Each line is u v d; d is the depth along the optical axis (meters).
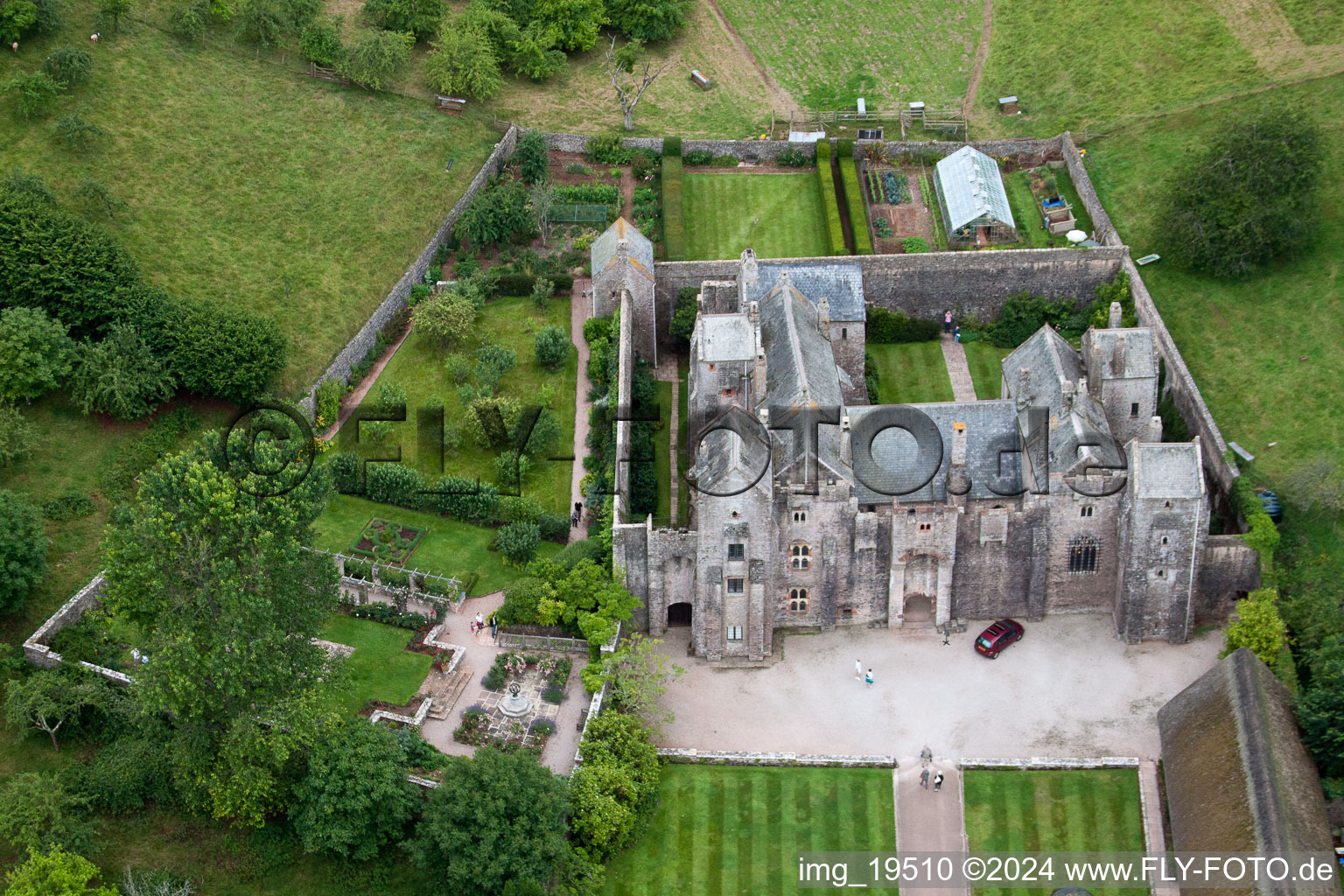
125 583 131.12
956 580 155.50
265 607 128.00
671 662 154.62
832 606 156.12
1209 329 183.00
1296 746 135.88
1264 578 153.38
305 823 132.12
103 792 137.12
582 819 133.88
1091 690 150.75
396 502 166.62
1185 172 190.25
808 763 143.50
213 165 197.38
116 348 166.00
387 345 185.75
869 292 190.38
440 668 149.75
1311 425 170.75
